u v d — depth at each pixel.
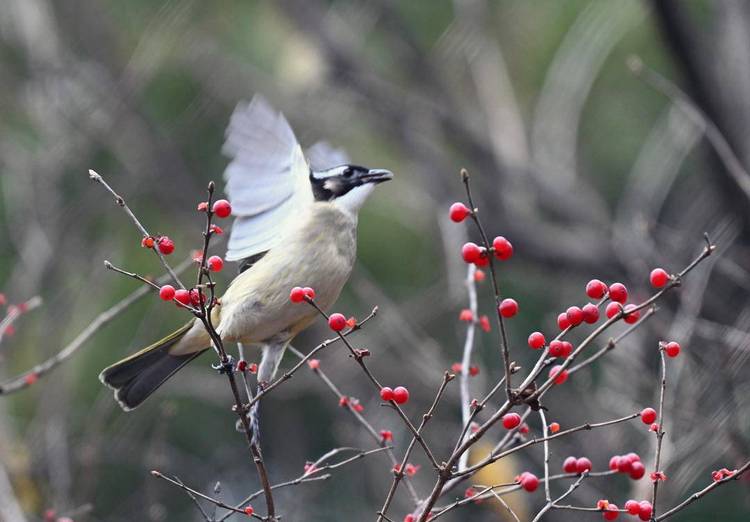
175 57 14.84
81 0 14.91
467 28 16.00
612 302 5.68
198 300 6.12
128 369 7.87
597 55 15.31
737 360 9.83
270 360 7.87
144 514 11.41
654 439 9.02
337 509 12.58
